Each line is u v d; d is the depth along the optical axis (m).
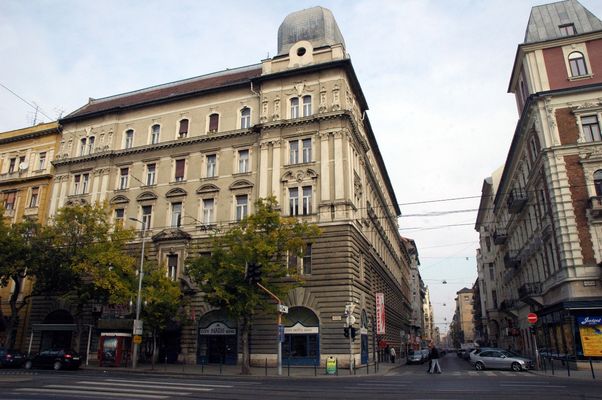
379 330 38.12
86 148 43.38
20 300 41.84
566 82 32.31
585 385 18.34
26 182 46.28
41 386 17.14
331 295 30.44
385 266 51.84
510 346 59.19
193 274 28.61
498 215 60.53
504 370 30.62
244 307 26.56
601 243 28.66
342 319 29.75
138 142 41.28
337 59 35.78
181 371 27.30
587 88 31.19
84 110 47.50
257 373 26.27
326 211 32.16
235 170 36.69
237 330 32.72
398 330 63.50
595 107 30.83
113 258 32.06
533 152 35.66
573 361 28.14
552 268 32.88
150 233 37.56
